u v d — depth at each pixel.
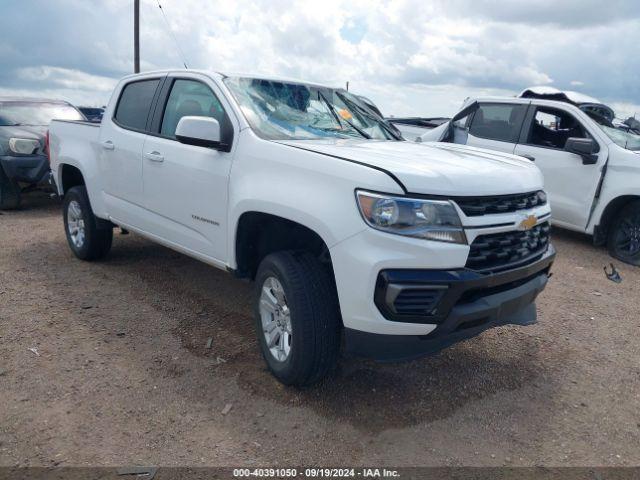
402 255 2.84
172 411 3.19
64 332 4.14
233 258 3.79
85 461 2.74
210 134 3.68
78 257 5.88
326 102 4.53
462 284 2.89
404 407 3.34
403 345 2.96
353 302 2.94
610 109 8.34
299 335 3.16
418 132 9.72
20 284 5.11
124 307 4.67
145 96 4.87
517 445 3.03
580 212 7.31
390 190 2.88
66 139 5.84
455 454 2.93
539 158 7.71
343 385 3.53
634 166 6.73
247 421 3.12
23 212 8.80
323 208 3.05
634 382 3.80
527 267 3.30
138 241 6.70
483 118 8.63
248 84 4.17
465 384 3.65
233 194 3.67
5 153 8.48
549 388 3.66
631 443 3.10
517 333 4.53
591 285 5.92
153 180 4.51
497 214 3.16
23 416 3.07
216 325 4.39
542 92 8.34
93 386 3.41
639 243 6.78
